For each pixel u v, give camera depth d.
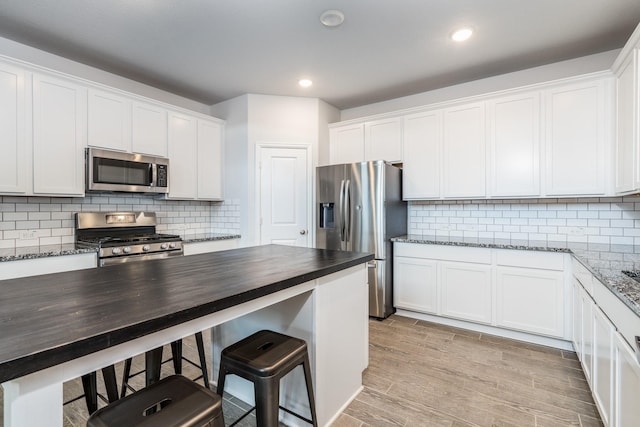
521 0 2.07
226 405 1.86
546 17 2.25
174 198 3.47
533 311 2.63
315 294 1.60
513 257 2.72
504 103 2.92
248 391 1.88
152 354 1.58
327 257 1.91
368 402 1.90
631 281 1.46
